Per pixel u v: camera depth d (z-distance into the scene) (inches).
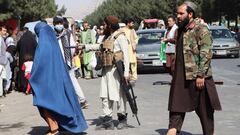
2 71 610.9
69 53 474.0
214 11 2450.8
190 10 299.7
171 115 306.0
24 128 408.2
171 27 559.8
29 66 655.8
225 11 2401.6
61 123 351.9
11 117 465.1
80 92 491.5
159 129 384.5
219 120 419.8
